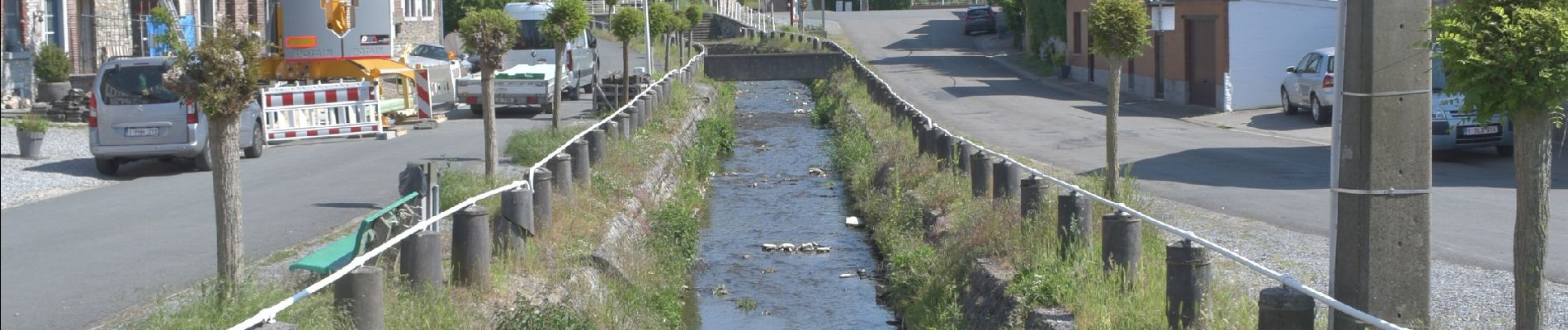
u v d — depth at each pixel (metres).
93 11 28.52
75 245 11.19
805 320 10.60
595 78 32.69
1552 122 5.24
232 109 7.16
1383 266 5.61
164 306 7.60
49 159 19.14
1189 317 6.79
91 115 17.20
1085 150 19.91
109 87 17.23
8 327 7.91
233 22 7.35
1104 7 12.39
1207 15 28.52
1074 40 38.72
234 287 7.20
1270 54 27.78
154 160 19.42
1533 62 4.92
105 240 11.46
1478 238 10.75
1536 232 5.21
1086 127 24.17
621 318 9.32
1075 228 9.05
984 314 8.95
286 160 18.92
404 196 9.58
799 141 25.89
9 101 25.52
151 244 11.19
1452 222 11.73
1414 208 5.60
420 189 9.55
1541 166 5.17
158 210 13.50
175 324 6.88
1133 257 8.02
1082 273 8.29
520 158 17.98
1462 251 10.12
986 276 9.48
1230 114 27.05
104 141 17.12
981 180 12.82
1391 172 5.57
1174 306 6.83
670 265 12.02
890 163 16.81
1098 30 12.45
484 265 8.36
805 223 15.49
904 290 11.00
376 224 8.55
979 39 57.81
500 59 14.80
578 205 11.79
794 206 16.86
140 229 12.11
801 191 18.28
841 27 65.31
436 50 37.62
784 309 10.99
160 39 10.74
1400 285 5.62
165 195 14.95
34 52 26.22
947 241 11.45
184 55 7.12
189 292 8.35
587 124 22.58
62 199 14.78
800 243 14.12
